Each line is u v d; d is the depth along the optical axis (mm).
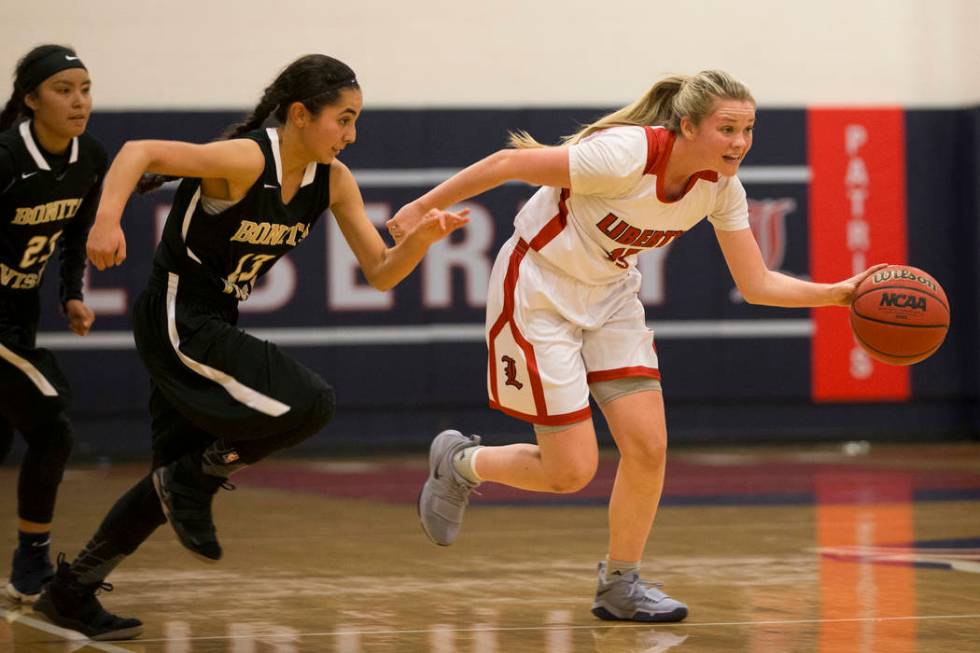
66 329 28453
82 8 29125
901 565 13453
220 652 9211
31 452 11492
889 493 21312
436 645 9414
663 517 18281
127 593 11961
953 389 31156
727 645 9352
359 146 29516
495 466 10828
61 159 11133
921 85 31359
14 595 11484
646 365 10461
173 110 29125
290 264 29203
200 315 9422
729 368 30406
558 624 10281
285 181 9461
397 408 29734
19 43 28969
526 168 9820
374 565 13766
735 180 10633
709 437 30516
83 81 10883
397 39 29969
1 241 11008
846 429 30984
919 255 31125
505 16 30312
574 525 17391
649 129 9914
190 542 9430
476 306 29734
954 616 10477
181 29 29438
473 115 29891
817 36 31109
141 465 28094
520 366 10320
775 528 16938
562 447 10250
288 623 10383
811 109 30797
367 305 29453
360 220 10156
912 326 10578
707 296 30312
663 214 10086
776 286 10961
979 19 31312
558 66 30484
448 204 9945
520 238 10484
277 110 9359
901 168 31062
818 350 30672
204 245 9320
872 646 9250
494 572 13219
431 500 11289
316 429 9383
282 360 9320
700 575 12844
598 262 10234
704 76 9773
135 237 28578
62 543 15758
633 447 10250
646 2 30688
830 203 30828
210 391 9227
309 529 17156
